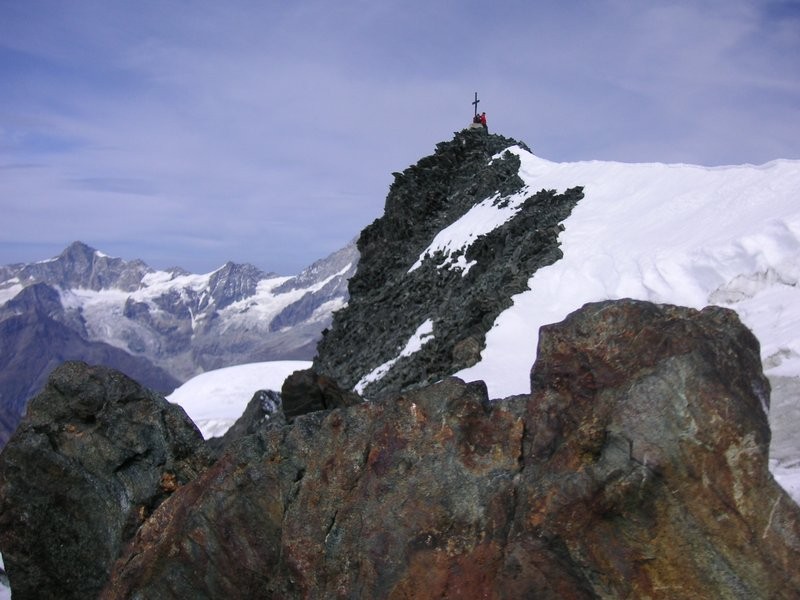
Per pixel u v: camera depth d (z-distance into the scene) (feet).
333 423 36.22
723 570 27.55
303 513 34.76
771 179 108.17
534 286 119.14
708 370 29.01
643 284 102.78
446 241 172.76
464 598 30.48
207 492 37.52
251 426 126.31
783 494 27.78
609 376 31.14
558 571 29.32
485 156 195.00
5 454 45.78
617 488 28.50
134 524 43.34
